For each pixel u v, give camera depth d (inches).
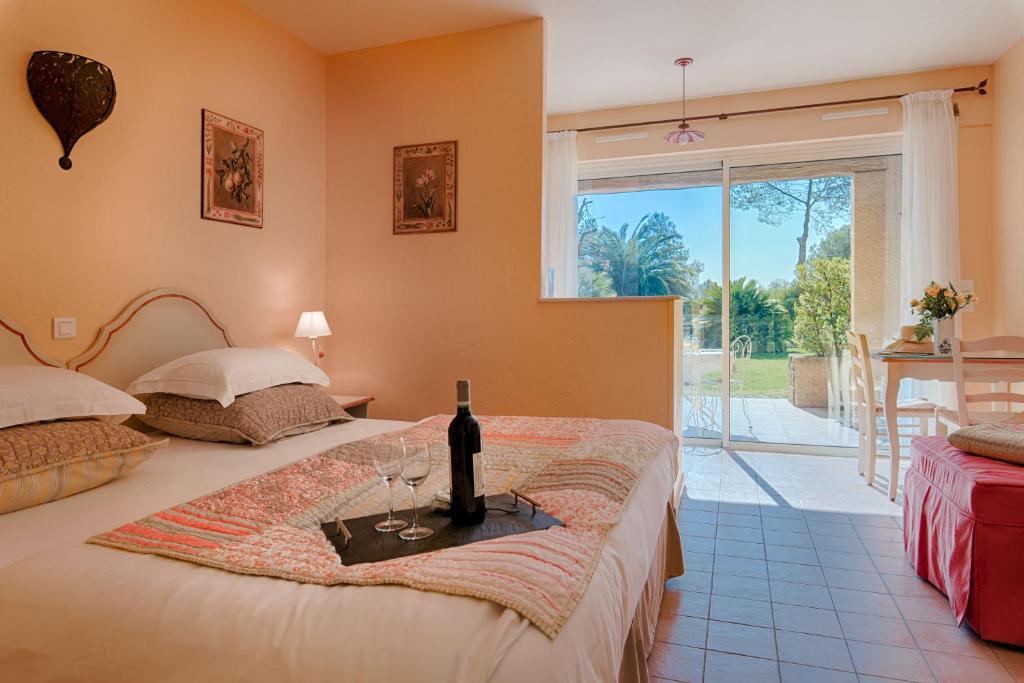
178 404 96.8
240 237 129.9
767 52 156.2
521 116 140.3
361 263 154.3
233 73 127.5
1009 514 76.7
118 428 72.7
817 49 154.4
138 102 106.9
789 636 80.1
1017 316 149.4
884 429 181.6
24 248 89.5
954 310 139.6
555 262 195.3
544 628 35.2
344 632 35.2
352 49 153.6
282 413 96.9
